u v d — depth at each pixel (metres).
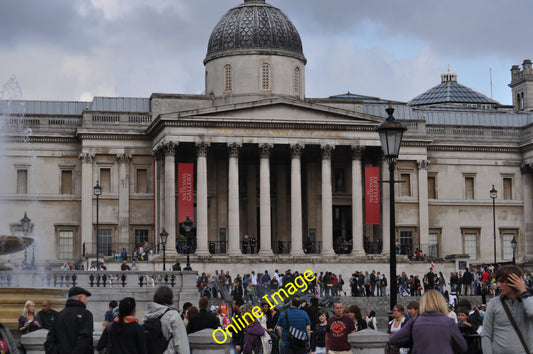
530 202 100.44
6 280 49.50
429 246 93.69
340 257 85.50
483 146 99.62
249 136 85.62
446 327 19.83
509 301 18.83
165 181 84.88
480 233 99.44
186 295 61.44
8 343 21.73
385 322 67.38
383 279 77.44
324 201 86.81
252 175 91.56
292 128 86.50
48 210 90.75
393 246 33.47
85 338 22.73
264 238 84.88
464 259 87.50
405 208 94.19
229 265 82.88
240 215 91.12
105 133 90.12
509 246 100.38
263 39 91.69
